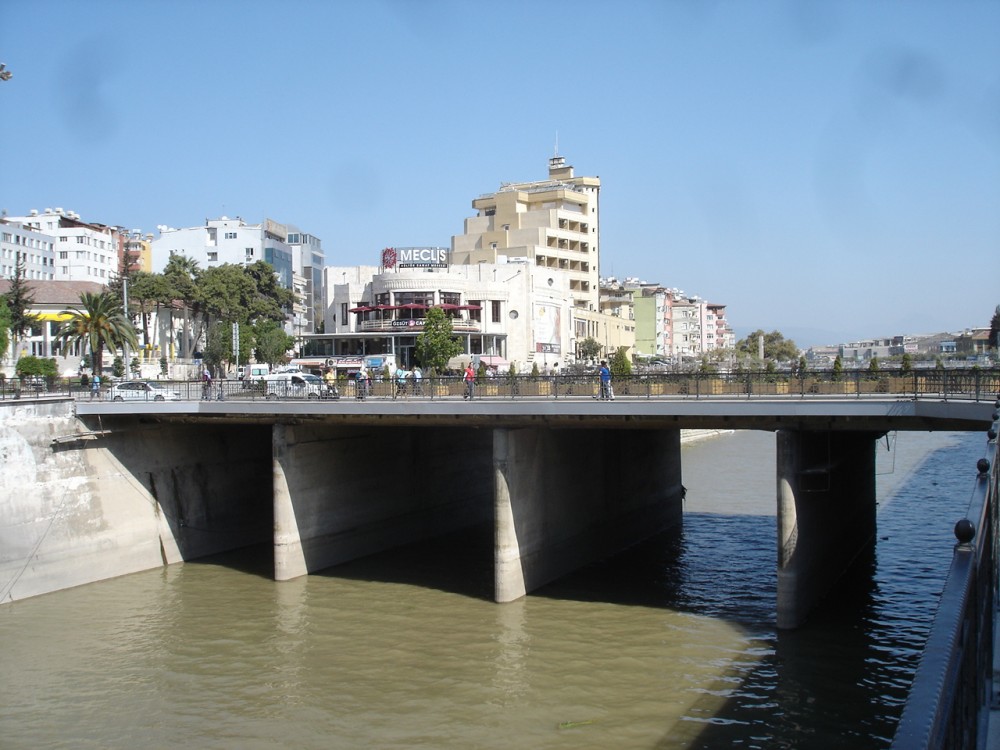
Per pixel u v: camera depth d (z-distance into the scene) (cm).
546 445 4012
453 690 2844
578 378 3775
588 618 3509
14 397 4784
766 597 3738
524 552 3825
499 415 3669
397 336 10131
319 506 4372
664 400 3447
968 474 7319
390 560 4606
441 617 3569
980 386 2938
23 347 9956
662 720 2578
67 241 15700
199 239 15825
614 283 18062
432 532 5259
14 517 3953
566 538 4194
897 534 4922
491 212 14512
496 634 3344
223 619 3612
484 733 2541
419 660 3106
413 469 5106
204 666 3106
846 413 3070
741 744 2408
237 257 15625
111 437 4378
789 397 3397
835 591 3756
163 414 4347
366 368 9631
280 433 4150
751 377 3472
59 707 2792
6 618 3669
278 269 15750
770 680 2825
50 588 4047
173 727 2639
